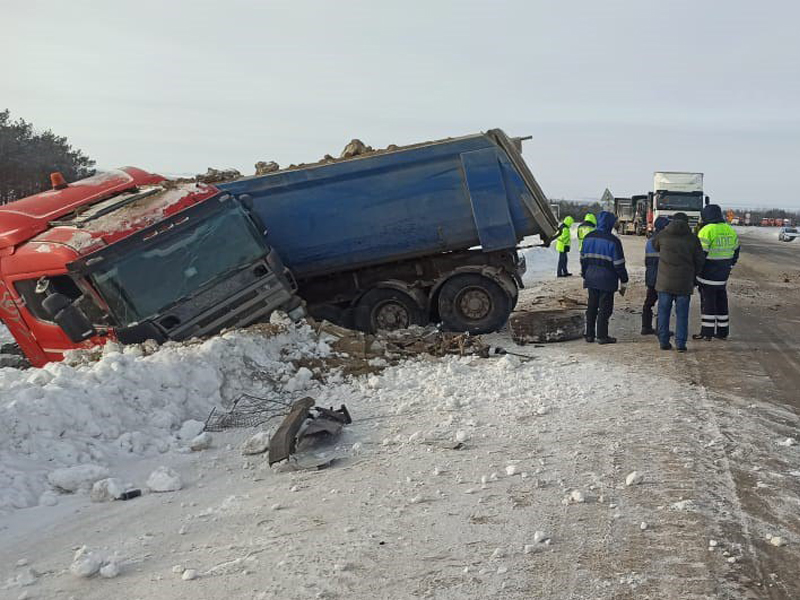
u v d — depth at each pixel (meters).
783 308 15.05
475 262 12.30
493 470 5.59
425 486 5.33
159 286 9.16
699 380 8.41
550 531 4.47
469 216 11.88
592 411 7.17
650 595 3.69
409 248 12.02
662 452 5.86
